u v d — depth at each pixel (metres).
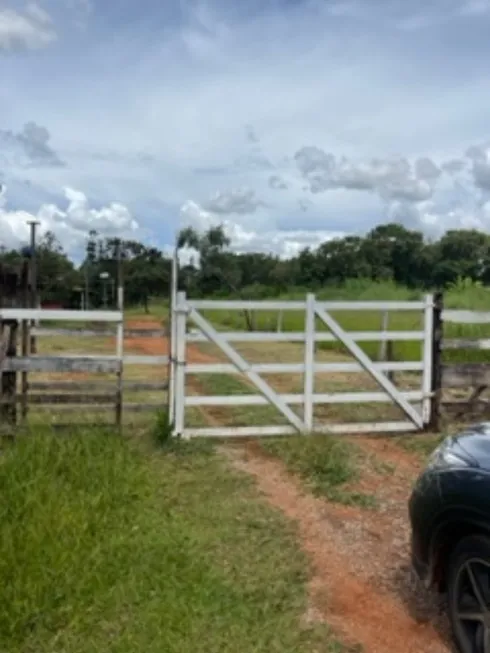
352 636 3.72
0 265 7.83
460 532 3.44
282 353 16.95
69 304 61.50
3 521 4.66
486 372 8.52
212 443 7.54
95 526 4.74
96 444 6.51
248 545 4.84
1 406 7.32
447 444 3.77
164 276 62.00
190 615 3.78
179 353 7.54
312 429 7.89
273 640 3.62
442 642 3.70
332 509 5.64
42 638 3.57
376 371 8.21
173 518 5.20
